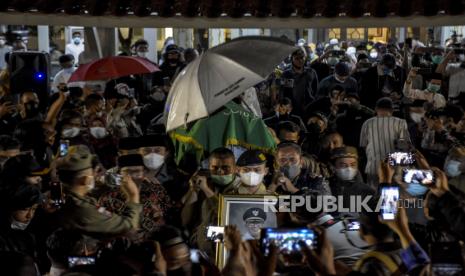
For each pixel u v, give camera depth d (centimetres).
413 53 1495
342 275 473
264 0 923
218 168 609
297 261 480
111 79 1070
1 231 554
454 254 463
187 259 484
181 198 656
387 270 461
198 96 670
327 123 845
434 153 810
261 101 1104
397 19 896
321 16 907
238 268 484
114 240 528
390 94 1010
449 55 1138
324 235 484
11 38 1596
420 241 544
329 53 1434
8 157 679
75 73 986
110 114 873
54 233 514
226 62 677
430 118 819
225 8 916
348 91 998
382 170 601
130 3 915
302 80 1075
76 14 899
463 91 1099
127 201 581
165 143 679
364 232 483
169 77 1118
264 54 686
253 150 612
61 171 558
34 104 889
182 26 912
